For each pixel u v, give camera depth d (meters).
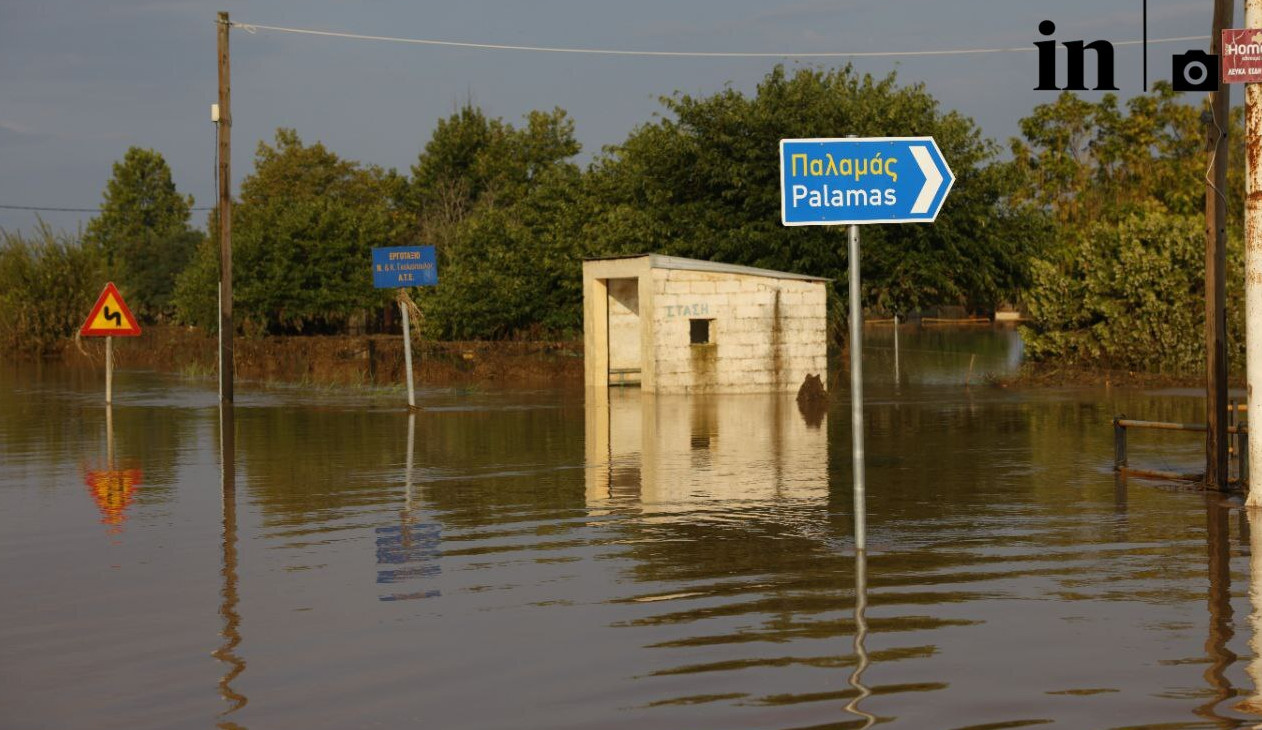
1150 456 17.02
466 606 8.73
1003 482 14.66
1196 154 75.06
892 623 8.11
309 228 54.47
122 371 43.78
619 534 11.46
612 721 6.25
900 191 9.62
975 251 38.91
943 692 6.62
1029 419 22.81
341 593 9.17
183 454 18.14
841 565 9.99
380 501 13.56
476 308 45.97
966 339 62.47
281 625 8.24
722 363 30.27
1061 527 11.64
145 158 111.06
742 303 30.33
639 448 18.44
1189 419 22.38
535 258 47.38
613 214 44.12
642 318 30.27
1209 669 6.99
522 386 33.50
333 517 12.55
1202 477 14.73
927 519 12.13
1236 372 33.66
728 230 38.91
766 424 22.06
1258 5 12.29
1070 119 77.00
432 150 89.19
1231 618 8.15
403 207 90.19
